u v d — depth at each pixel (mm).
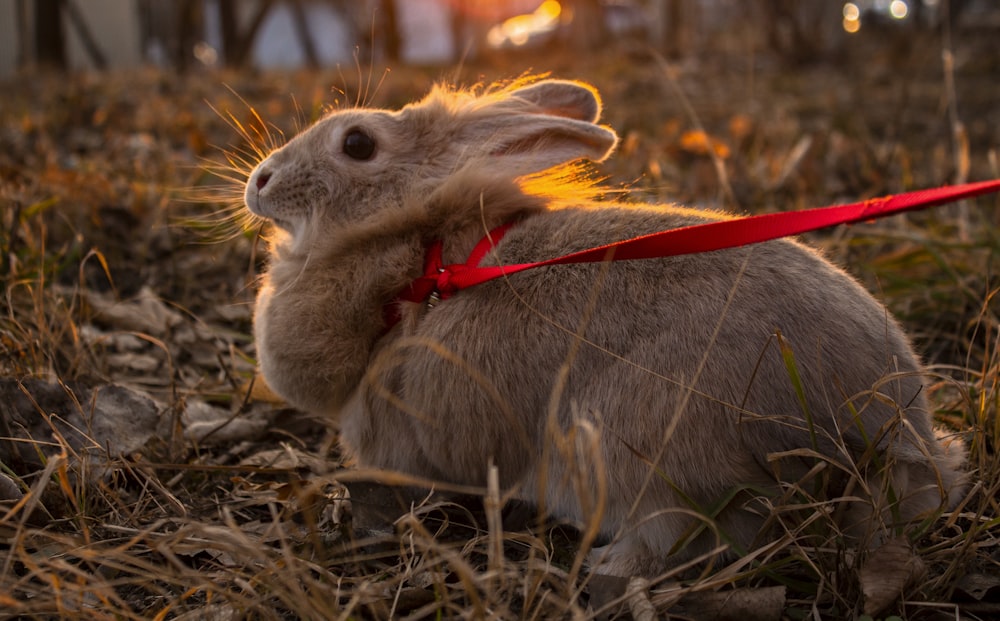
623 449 577
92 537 620
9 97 2199
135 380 813
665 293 591
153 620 528
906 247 998
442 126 693
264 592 565
